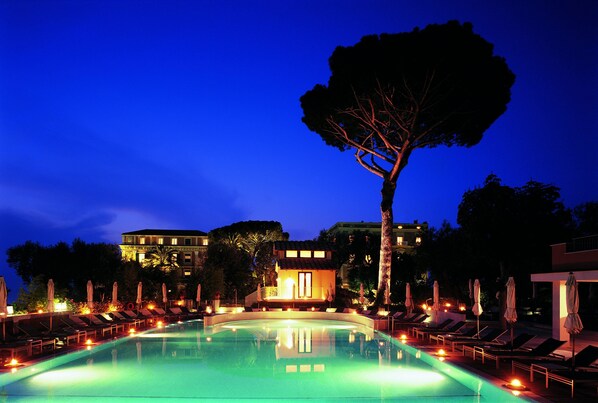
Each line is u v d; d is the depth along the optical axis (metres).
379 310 29.70
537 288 29.36
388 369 13.07
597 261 17.31
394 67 26.00
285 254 45.28
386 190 31.34
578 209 32.12
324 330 25.31
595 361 10.84
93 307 26.53
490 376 10.69
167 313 30.98
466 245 27.30
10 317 15.67
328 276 43.28
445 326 19.53
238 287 51.75
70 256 37.72
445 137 30.41
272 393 10.14
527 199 26.19
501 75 27.55
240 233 65.94
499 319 25.39
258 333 23.50
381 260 31.19
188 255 78.69
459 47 25.61
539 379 10.34
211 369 13.08
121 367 13.37
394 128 30.38
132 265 38.69
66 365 13.66
